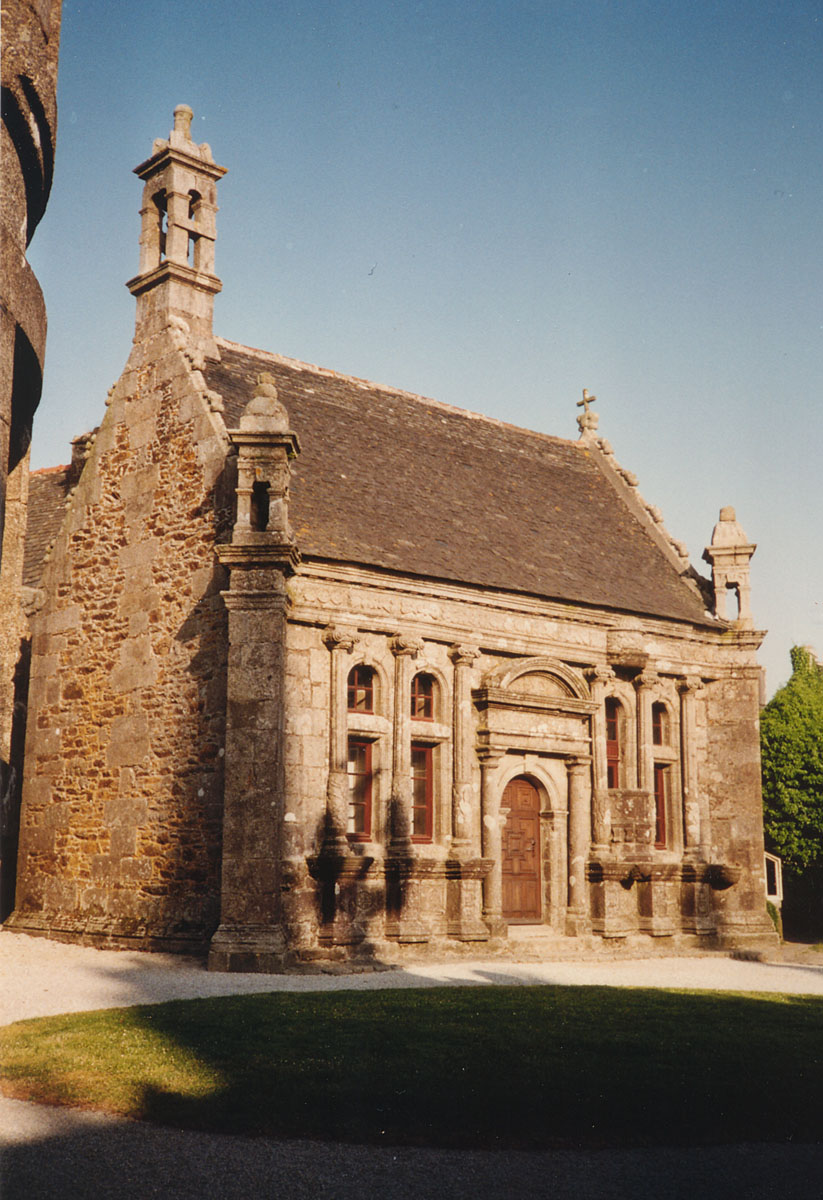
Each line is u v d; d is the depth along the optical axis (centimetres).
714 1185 757
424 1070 941
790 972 1933
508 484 2536
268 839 1623
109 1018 1120
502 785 2105
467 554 2142
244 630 1675
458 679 2047
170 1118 834
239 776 1642
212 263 2175
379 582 1931
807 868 2991
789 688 3116
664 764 2412
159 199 2189
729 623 2519
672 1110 891
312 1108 857
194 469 1923
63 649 2120
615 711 2369
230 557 1684
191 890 1789
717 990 1538
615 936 2178
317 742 1842
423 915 1936
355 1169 757
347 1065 948
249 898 1616
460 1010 1201
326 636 1869
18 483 2017
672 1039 1085
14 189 941
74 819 2030
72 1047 995
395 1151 797
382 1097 880
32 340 1012
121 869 1914
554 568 2302
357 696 1947
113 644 2019
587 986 1498
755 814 2428
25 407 1166
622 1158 806
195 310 2138
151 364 2070
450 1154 798
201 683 1838
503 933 2027
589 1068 967
